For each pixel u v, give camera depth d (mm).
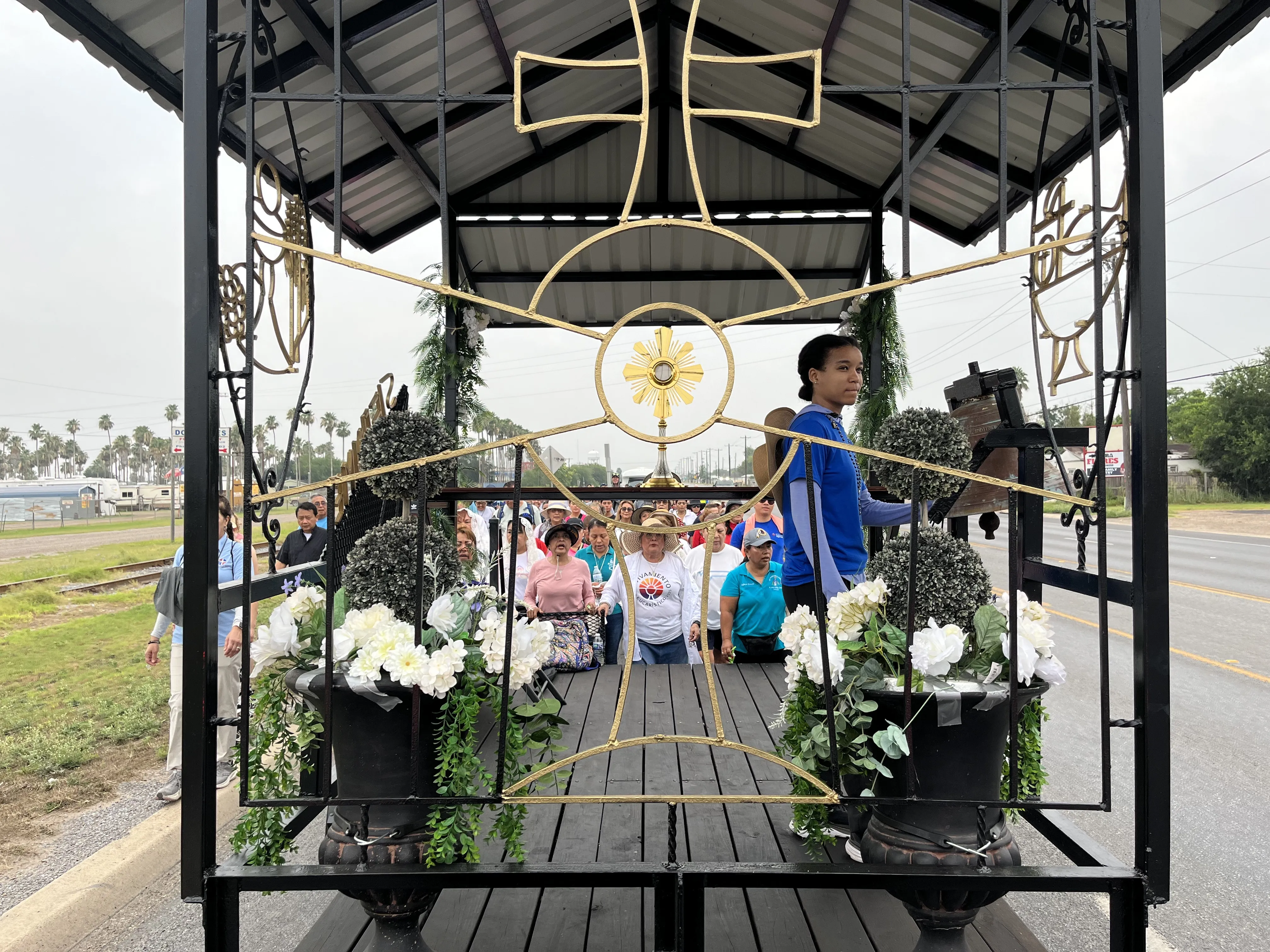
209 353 1664
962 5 3516
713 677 1727
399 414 2469
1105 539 1684
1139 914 1641
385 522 2625
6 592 14180
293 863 3701
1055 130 4273
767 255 1670
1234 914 3127
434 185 5441
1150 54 1648
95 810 4047
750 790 2744
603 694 4027
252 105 1690
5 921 2949
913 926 2096
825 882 1655
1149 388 1624
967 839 1813
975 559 1981
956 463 2271
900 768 1867
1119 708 5969
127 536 36969
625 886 1665
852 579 2471
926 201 5902
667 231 6523
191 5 1687
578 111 5809
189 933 3084
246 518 1702
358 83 3938
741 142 6320
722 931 2088
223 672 4598
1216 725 5461
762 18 4523
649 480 4766
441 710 1877
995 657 1819
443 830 1732
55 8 2967
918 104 4660
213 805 1692
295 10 3178
